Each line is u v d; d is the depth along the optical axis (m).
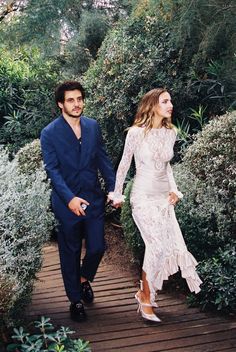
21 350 2.93
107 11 7.53
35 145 5.70
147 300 3.66
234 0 5.24
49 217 3.47
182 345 3.38
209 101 5.74
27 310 3.86
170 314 3.83
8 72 7.90
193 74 5.52
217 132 4.31
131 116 5.82
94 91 6.14
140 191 3.65
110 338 3.48
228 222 4.07
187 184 4.32
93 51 7.54
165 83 5.61
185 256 3.69
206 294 3.86
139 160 3.63
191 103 5.74
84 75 7.06
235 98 5.54
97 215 3.65
